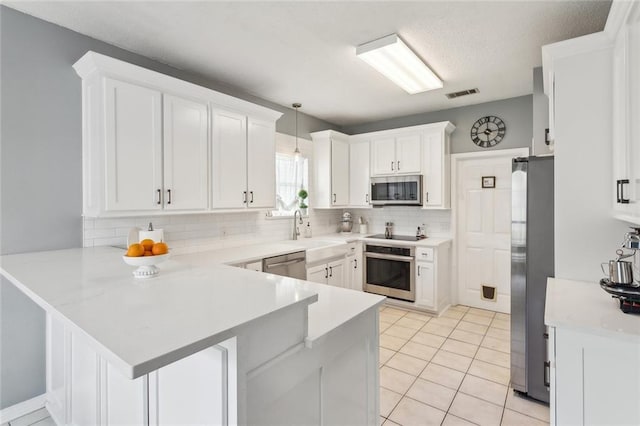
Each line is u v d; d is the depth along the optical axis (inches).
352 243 164.6
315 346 43.4
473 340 122.6
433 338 124.6
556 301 60.0
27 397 81.8
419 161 158.6
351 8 78.7
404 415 80.1
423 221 172.9
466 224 163.0
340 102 151.0
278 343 38.6
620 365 46.8
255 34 90.3
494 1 75.6
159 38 92.0
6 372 79.3
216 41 94.0
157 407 43.3
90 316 35.2
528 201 84.0
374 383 59.5
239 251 119.2
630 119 53.4
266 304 39.3
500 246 154.1
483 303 158.9
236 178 115.0
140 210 88.8
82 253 80.0
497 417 79.2
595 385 48.5
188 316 35.0
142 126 89.0
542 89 109.8
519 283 86.6
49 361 80.4
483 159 157.5
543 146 109.3
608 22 62.6
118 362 25.4
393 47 93.4
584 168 72.8
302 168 170.7
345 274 158.4
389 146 168.4
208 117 106.2
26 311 81.9
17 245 79.9
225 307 38.2
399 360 107.3
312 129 175.2
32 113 81.6
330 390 48.5
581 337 49.3
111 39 92.3
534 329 83.9
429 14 81.0
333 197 172.1
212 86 124.0
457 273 165.0
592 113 71.5
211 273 57.7
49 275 55.8
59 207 86.3
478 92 137.5
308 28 87.4
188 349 28.0
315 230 178.5
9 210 78.7
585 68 71.9
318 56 103.7
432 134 154.9
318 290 66.7
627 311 53.4
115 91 83.8
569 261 75.2
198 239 118.7
